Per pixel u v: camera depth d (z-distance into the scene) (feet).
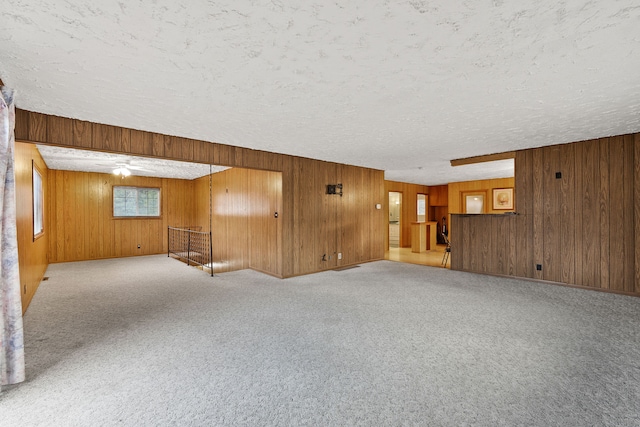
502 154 16.84
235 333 9.44
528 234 16.10
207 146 13.92
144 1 4.59
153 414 5.73
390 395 6.28
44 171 20.44
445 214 36.50
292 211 17.71
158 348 8.44
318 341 8.84
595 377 6.87
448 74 7.22
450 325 10.02
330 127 11.63
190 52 6.15
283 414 5.72
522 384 6.63
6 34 5.41
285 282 16.29
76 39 5.63
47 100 8.71
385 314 11.10
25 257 12.23
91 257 24.85
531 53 6.26
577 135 13.25
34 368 7.40
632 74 7.24
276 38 5.68
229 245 23.50
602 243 13.83
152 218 28.09
